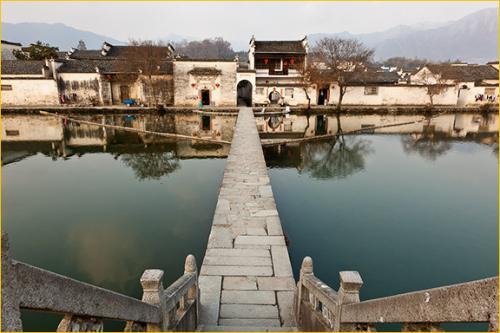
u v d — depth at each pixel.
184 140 24.67
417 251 9.68
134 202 13.12
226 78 39.72
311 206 12.95
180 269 8.70
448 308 1.99
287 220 11.65
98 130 27.70
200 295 5.95
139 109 36.34
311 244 10.01
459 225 11.38
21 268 1.67
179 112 37.16
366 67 41.72
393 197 13.98
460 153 22.12
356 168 18.73
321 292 4.38
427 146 24.08
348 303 3.66
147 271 3.59
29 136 25.48
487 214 12.26
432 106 39.06
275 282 6.31
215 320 5.44
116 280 8.20
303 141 25.20
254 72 39.56
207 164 19.00
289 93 40.00
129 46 41.41
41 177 16.44
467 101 41.06
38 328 6.53
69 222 11.29
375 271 8.75
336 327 3.84
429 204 13.24
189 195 13.95
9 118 31.91
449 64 43.59
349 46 38.97
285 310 5.68
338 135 27.28
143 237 10.30
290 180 16.47
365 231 10.87
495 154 21.83
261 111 37.03
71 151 21.80
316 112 38.28
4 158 20.02
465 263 9.12
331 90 40.12
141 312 3.01
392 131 29.28
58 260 8.99
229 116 35.62
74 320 2.19
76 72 37.50
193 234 10.48
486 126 31.36
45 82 36.62
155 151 21.92
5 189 14.62
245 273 6.54
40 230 10.71
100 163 19.19
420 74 43.12
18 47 46.09
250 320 5.44
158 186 15.14
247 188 11.15
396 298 2.60
